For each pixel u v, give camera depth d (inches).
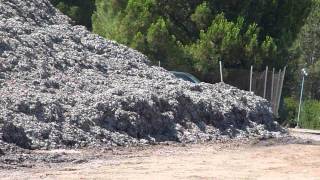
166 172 909.8
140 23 2294.5
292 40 2554.1
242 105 1510.8
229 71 2208.4
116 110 1202.6
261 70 2300.7
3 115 1055.6
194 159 1051.3
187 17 2391.7
